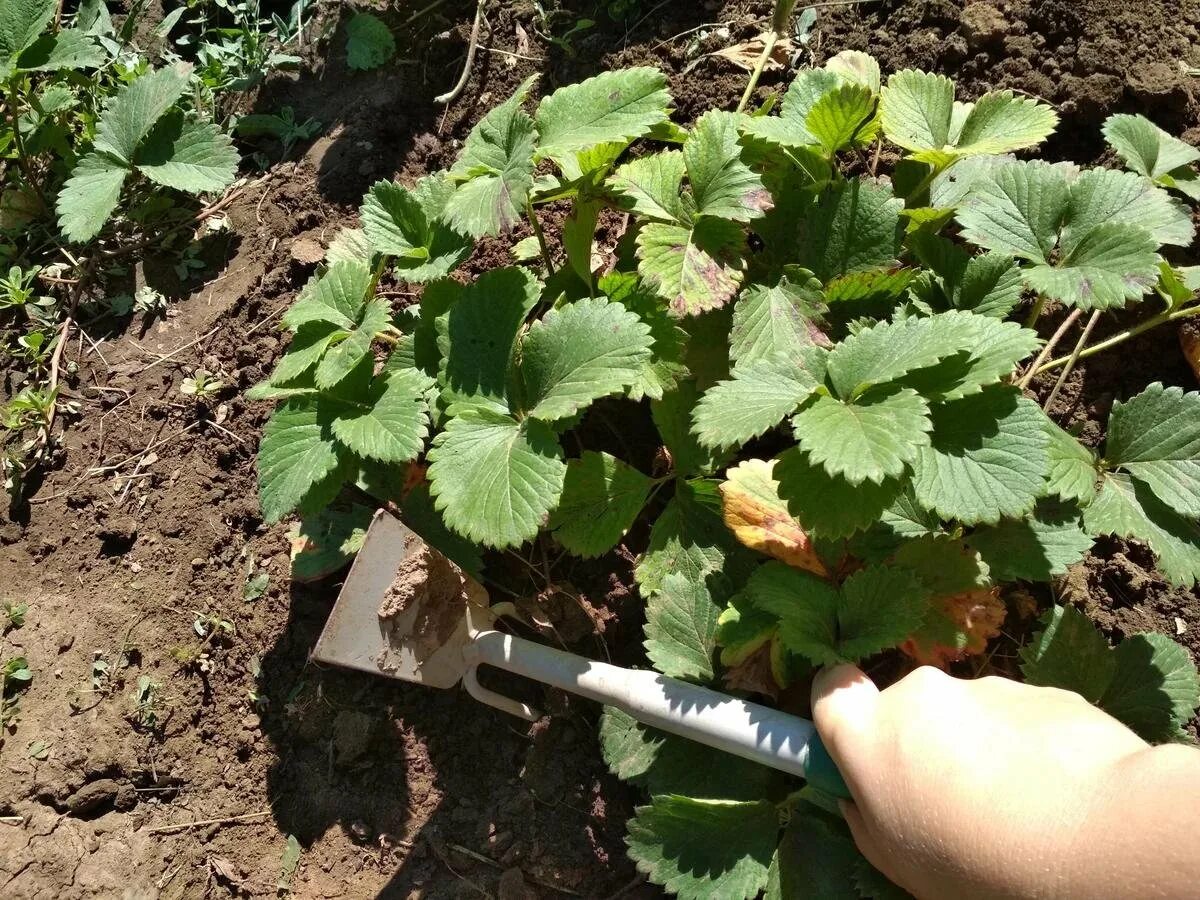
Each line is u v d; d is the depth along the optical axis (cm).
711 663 48
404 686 55
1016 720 36
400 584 49
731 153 49
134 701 57
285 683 56
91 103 73
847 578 46
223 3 75
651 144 64
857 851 43
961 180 55
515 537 44
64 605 60
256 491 61
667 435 51
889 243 50
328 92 72
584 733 52
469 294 49
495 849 51
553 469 45
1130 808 30
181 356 65
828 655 43
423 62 71
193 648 57
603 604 55
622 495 50
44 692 58
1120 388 56
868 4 65
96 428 64
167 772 56
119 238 69
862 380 43
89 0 77
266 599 58
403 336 55
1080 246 47
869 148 61
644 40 68
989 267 48
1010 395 43
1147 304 56
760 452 55
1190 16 61
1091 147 60
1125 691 46
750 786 46
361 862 52
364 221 53
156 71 73
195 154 67
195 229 69
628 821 46
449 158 68
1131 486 47
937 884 35
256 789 55
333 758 54
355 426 49
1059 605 50
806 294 49
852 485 42
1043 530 46
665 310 49
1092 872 30
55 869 54
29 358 66
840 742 39
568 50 69
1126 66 60
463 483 46
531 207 54
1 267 69
